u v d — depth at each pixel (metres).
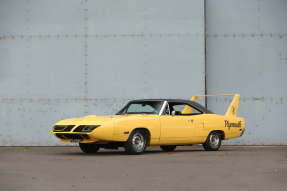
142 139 9.77
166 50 13.88
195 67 13.81
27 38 13.98
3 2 14.05
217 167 7.17
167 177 6.02
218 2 14.60
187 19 13.95
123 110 10.83
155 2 13.98
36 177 6.01
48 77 13.87
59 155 9.64
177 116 10.48
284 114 14.37
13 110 13.81
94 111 13.82
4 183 5.50
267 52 14.52
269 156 9.38
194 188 5.17
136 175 6.21
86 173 6.40
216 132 11.41
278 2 14.56
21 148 12.79
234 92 14.43
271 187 5.24
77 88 13.86
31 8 14.03
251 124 14.33
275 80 14.45
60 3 14.03
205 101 13.93
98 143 9.45
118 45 13.93
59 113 13.81
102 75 13.87
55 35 13.98
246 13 14.57
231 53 14.51
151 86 13.80
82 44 13.94
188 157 9.00
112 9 14.00
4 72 13.91
